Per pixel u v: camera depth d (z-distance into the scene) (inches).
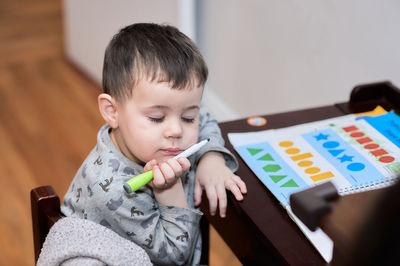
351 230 24.1
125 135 33.5
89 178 33.5
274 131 40.0
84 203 33.8
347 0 61.4
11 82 110.5
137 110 32.2
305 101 73.2
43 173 85.7
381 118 40.8
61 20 134.9
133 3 92.5
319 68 68.8
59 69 115.6
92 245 30.1
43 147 91.9
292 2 69.4
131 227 33.4
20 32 129.4
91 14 104.5
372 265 22.0
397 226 20.8
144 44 32.8
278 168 35.7
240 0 78.7
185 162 31.9
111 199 32.6
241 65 83.6
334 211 26.3
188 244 34.6
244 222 33.0
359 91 42.9
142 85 31.6
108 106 34.3
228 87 88.7
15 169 86.6
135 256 31.2
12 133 95.4
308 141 38.4
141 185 31.5
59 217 32.7
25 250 71.2
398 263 21.2
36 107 102.7
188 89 31.8
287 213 32.2
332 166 35.4
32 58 119.3
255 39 78.5
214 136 38.8
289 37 72.0
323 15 65.4
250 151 37.8
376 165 35.2
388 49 57.8
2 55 120.1
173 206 34.2
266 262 32.0
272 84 78.4
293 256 29.0
